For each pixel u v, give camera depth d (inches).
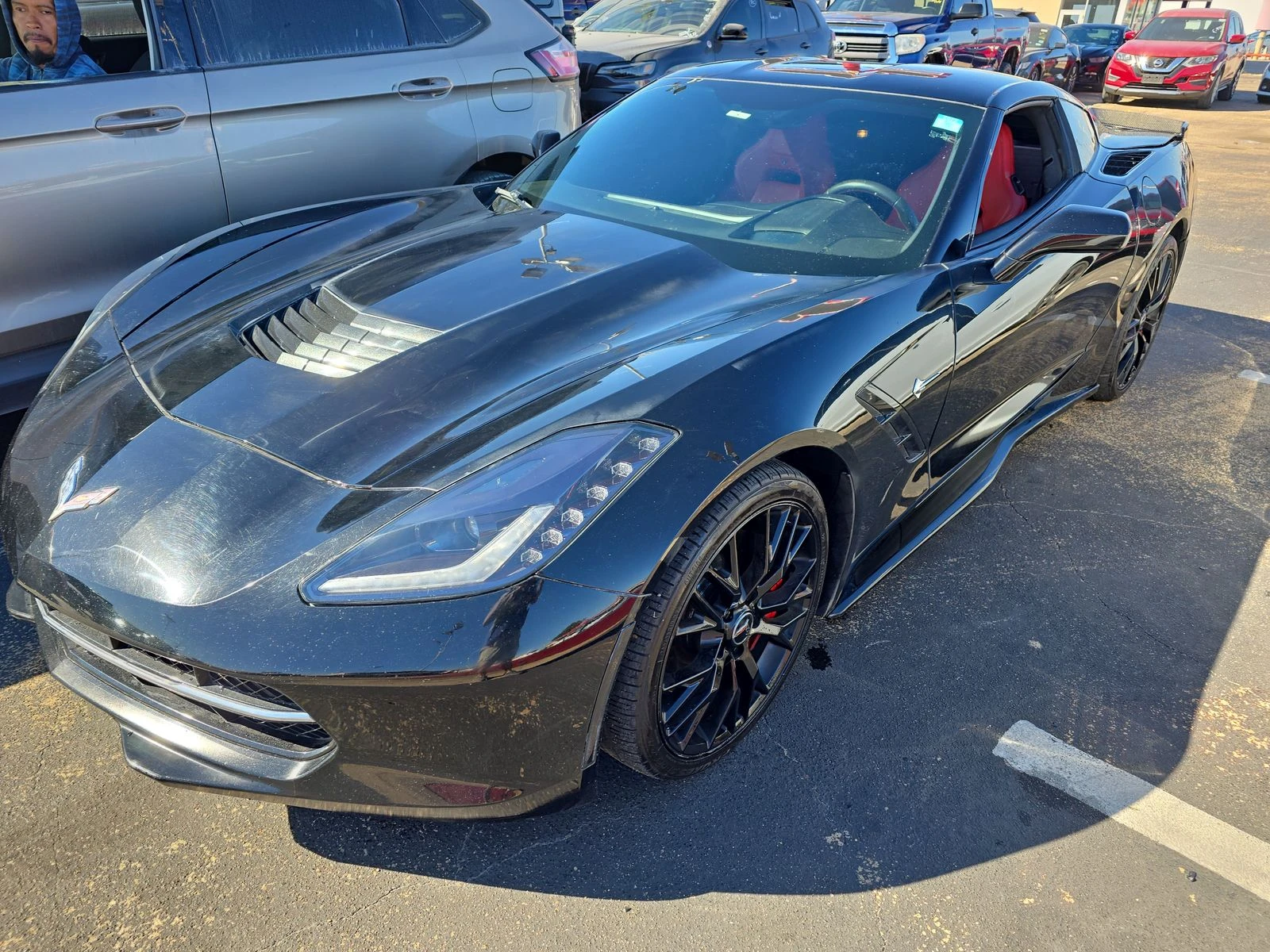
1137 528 127.3
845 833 77.8
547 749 65.2
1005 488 135.7
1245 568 119.7
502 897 70.5
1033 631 104.7
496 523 62.5
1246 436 156.3
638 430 68.1
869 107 114.3
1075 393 144.9
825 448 80.2
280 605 60.4
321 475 67.6
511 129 170.1
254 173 140.0
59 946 64.7
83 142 121.8
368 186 154.3
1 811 74.7
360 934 67.0
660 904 70.7
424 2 158.1
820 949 68.0
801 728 88.4
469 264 94.9
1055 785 84.2
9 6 117.0
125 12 127.9
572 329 82.9
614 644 64.2
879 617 105.2
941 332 94.1
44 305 122.5
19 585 80.6
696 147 115.5
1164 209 146.5
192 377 79.7
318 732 66.1
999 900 72.9
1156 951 69.7
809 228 102.6
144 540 64.9
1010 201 117.0
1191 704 95.3
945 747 87.4
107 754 81.0
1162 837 79.6
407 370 77.4
